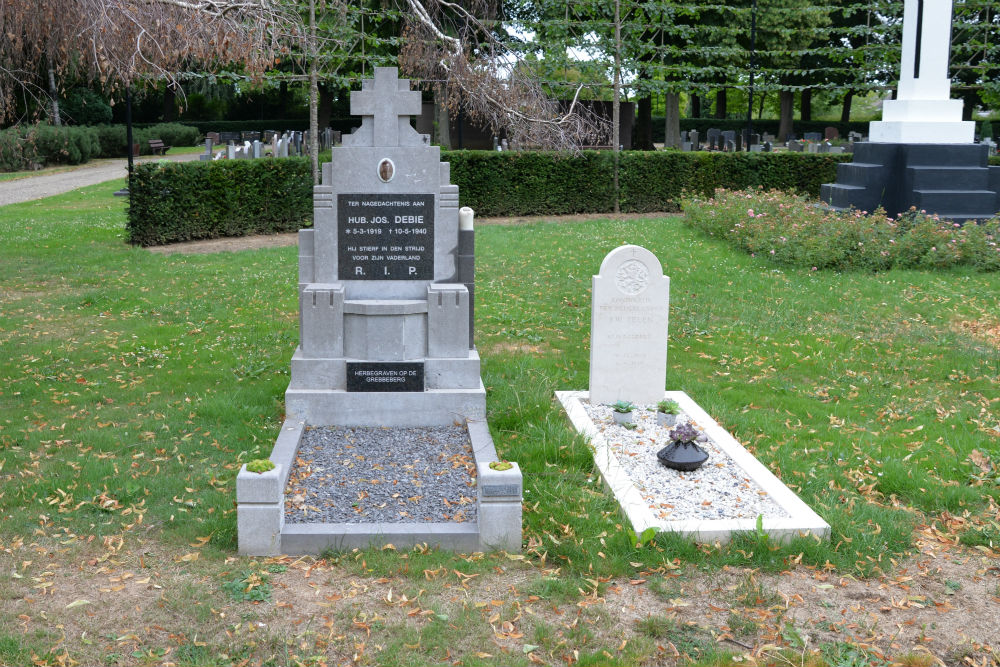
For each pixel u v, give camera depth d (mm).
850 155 24078
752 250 16672
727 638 5148
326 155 23656
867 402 9492
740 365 10805
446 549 6133
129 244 18547
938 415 9086
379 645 4984
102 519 6508
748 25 34750
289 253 17453
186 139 54094
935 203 18266
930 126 18609
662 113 68625
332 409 8539
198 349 11211
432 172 8805
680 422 8742
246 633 5090
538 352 11281
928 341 11672
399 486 7066
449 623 5219
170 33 9914
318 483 7121
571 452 7781
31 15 9594
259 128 58781
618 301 9164
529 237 18562
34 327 12188
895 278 14891
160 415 8828
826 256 15445
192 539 6223
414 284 8984
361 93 8641
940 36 18594
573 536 6262
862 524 6547
